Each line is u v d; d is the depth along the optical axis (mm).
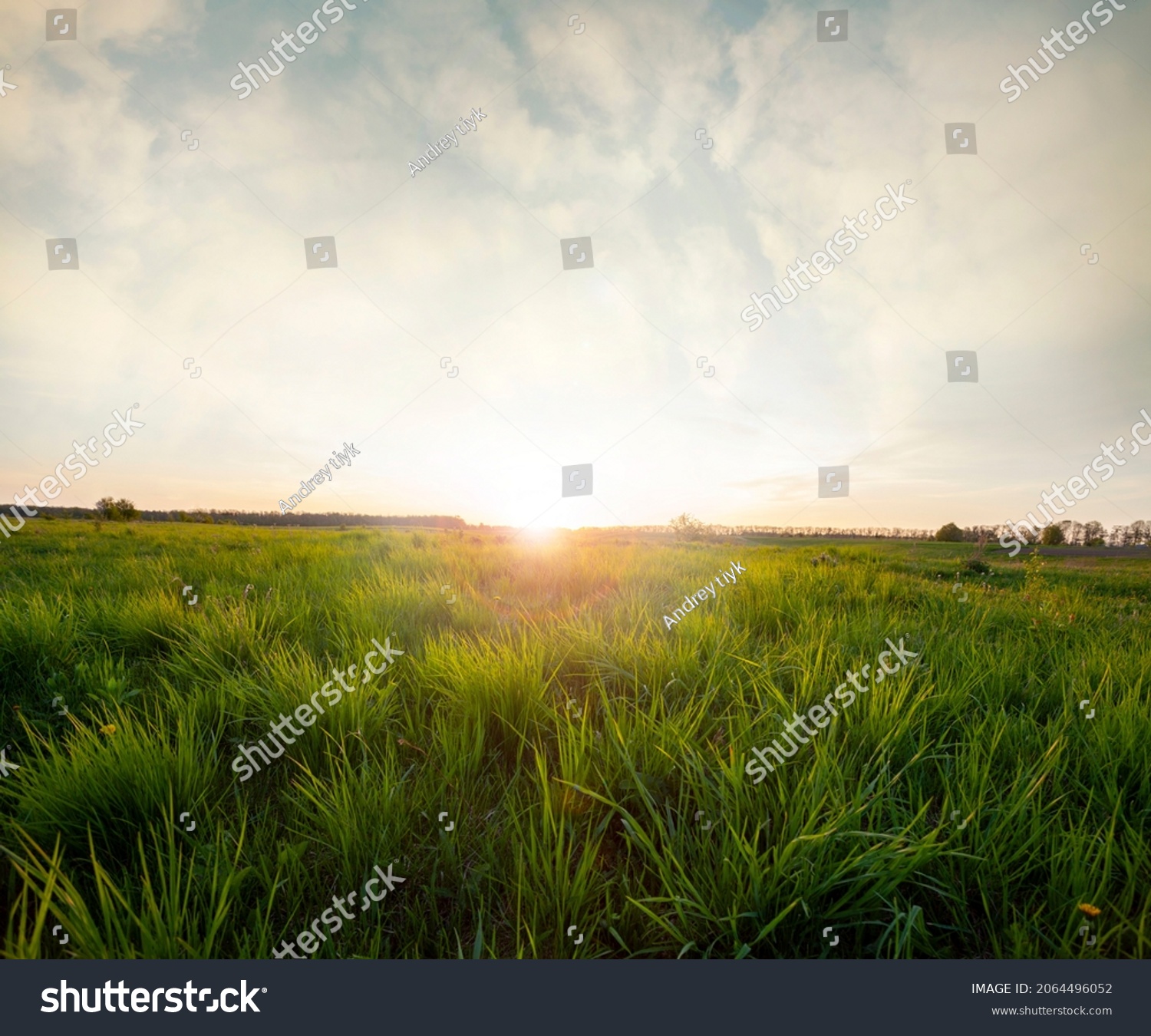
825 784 1604
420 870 1474
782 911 1276
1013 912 1394
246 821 1658
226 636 2715
